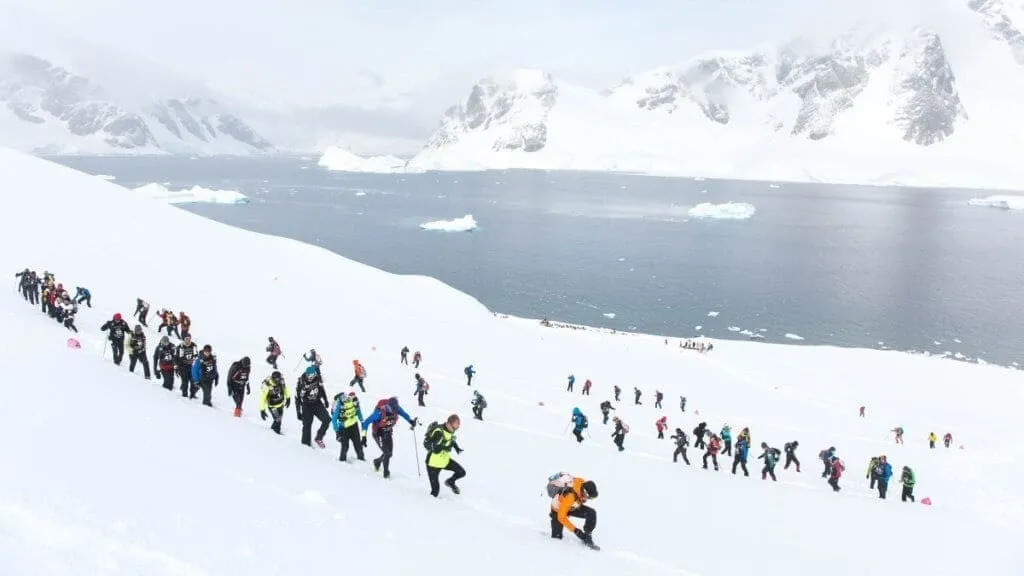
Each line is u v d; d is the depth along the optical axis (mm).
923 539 15570
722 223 192375
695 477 21391
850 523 16750
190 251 54750
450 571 7953
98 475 8117
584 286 107438
